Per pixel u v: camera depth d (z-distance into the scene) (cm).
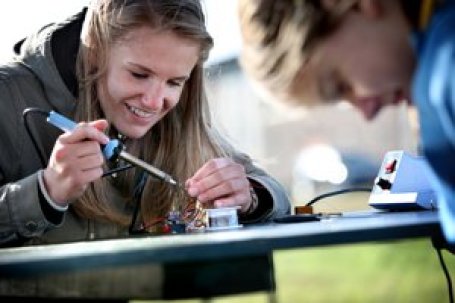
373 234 135
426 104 124
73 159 197
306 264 745
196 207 225
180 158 245
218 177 220
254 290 131
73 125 210
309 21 126
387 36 126
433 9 123
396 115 1118
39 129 229
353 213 214
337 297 580
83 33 231
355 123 1220
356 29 126
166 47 218
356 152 1199
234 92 1512
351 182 1175
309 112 145
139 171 235
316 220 196
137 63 219
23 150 227
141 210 236
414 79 126
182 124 247
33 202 197
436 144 127
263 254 132
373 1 123
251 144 1477
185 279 127
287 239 131
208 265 128
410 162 216
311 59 128
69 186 197
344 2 124
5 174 226
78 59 232
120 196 237
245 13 136
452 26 120
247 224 212
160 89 222
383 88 131
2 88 228
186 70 225
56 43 235
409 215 176
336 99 134
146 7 217
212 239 133
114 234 236
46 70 232
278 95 134
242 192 222
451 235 134
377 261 707
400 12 125
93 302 198
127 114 226
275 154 1391
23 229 199
